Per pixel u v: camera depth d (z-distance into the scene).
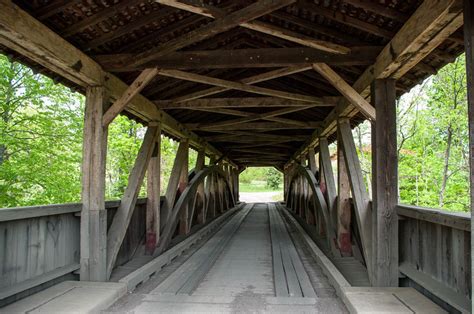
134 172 4.59
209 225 8.69
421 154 14.30
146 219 5.40
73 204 3.45
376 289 3.17
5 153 9.35
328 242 5.93
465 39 1.99
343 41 3.58
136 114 4.95
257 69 5.03
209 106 5.41
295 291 3.57
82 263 3.53
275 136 8.67
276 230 8.62
